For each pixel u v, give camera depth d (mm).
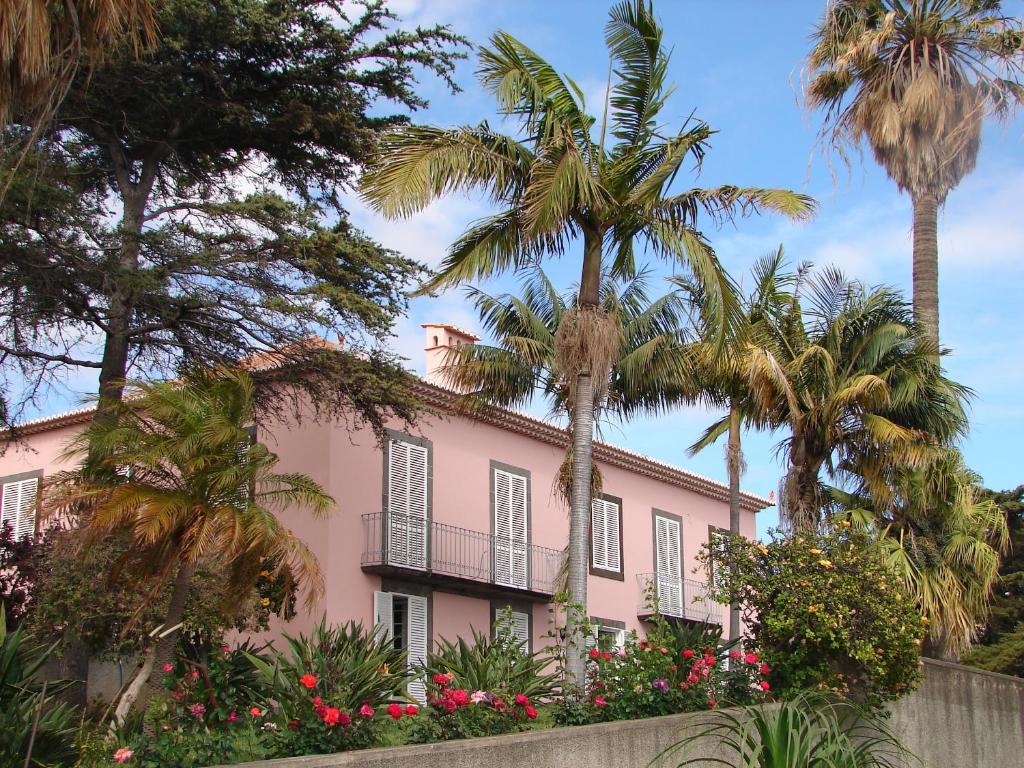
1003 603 36594
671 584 29594
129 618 13914
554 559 25984
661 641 12625
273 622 20234
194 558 11039
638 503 29281
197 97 16969
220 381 12492
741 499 33094
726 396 19797
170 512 11125
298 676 10250
